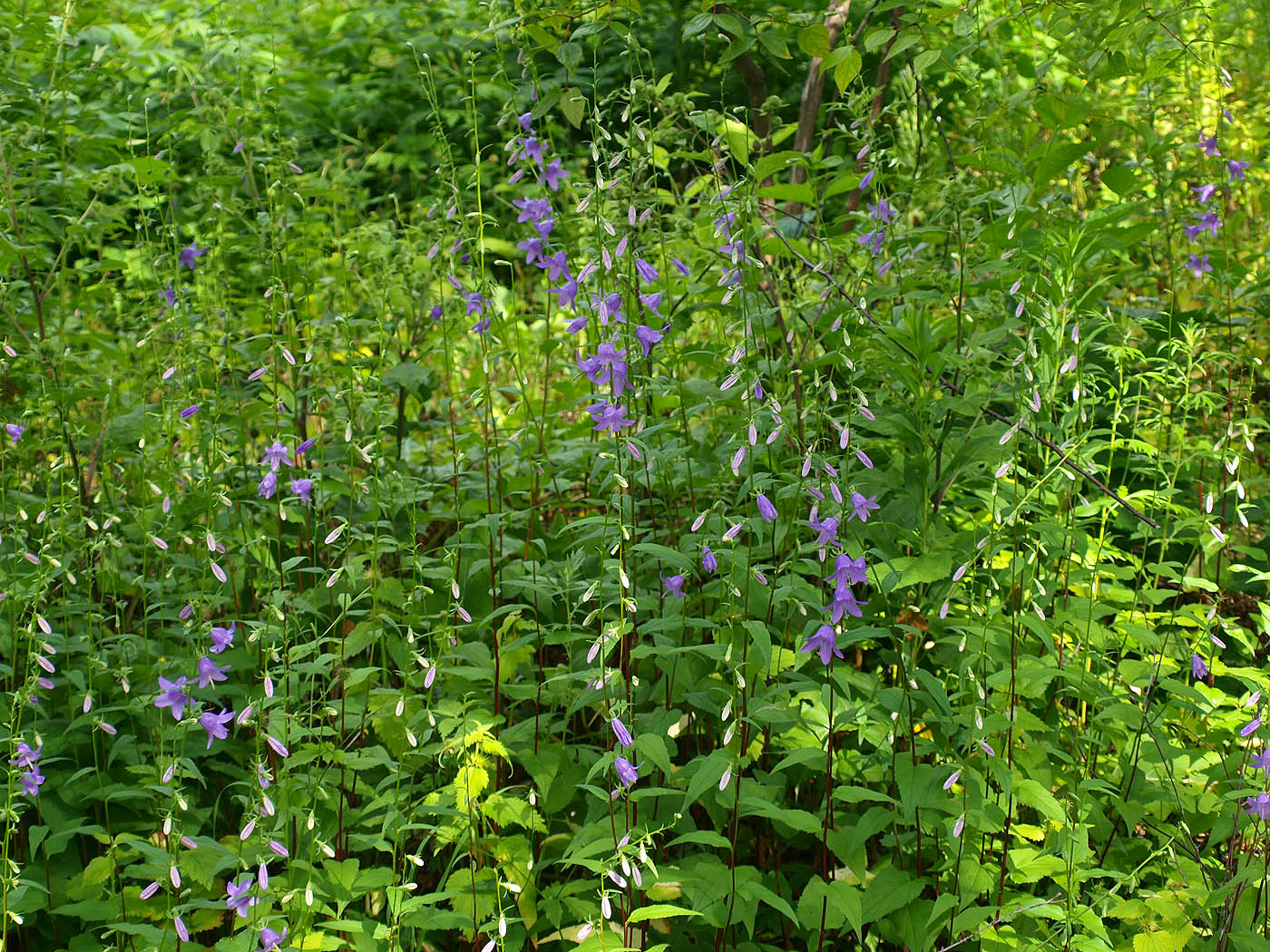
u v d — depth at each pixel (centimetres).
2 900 257
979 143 415
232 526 379
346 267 438
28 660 265
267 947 231
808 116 473
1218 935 263
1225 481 396
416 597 302
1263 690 273
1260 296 470
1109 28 348
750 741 285
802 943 295
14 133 409
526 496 430
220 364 412
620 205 318
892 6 345
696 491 377
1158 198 448
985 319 348
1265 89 523
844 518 262
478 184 344
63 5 484
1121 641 321
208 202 410
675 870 261
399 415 429
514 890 255
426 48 840
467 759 261
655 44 742
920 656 323
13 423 364
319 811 298
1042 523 278
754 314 319
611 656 334
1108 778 309
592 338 347
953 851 262
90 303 430
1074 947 243
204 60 470
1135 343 443
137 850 286
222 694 324
